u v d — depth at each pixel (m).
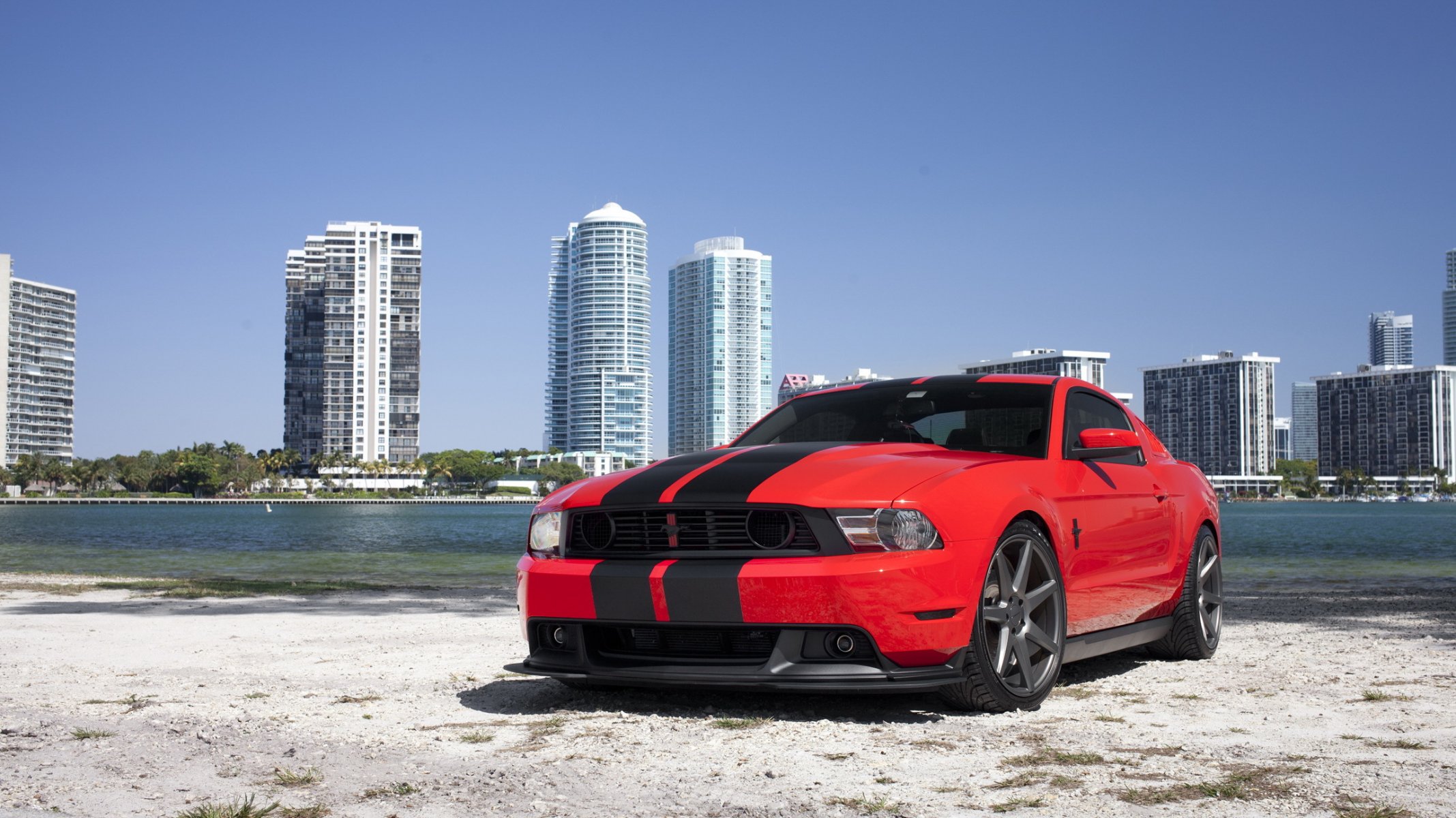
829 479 3.94
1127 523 5.07
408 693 4.91
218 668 5.87
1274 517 136.75
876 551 3.78
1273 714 4.17
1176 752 3.47
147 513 160.25
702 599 3.85
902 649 3.78
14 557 36.03
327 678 5.43
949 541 3.88
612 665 4.08
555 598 4.18
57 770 3.37
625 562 4.07
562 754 3.49
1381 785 3.03
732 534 3.92
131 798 3.01
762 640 3.88
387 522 111.12
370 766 3.38
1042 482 4.49
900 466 4.12
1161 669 5.52
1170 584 5.53
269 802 2.96
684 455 4.64
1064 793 2.95
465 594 12.64
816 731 3.77
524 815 2.79
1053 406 5.03
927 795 2.95
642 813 2.79
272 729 3.99
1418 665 5.64
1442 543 53.53
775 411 5.69
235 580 15.82
